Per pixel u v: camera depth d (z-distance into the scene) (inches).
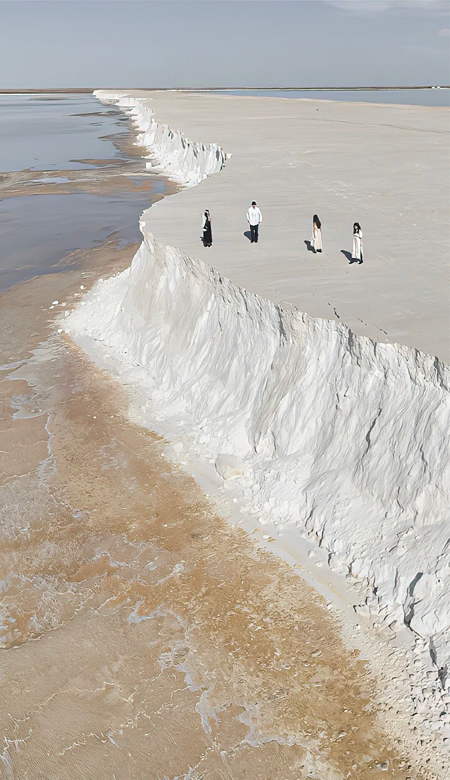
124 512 517.3
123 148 2883.9
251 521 497.4
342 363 513.7
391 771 319.9
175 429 628.4
